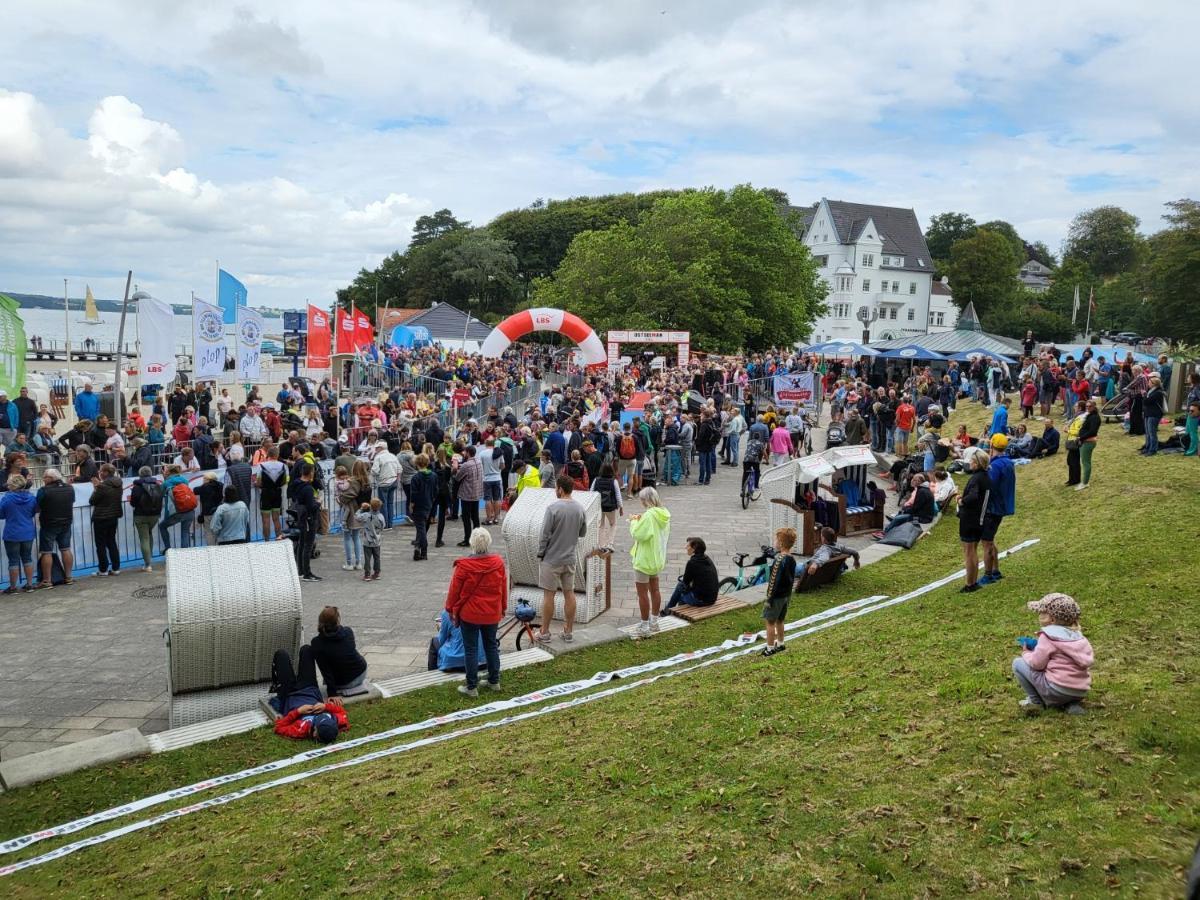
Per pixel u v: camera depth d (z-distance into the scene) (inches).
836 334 3833.7
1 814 269.9
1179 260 2170.3
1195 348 1911.9
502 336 1546.5
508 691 362.0
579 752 273.3
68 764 297.7
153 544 617.6
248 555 366.3
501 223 4530.0
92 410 859.4
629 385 1390.3
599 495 488.1
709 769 249.8
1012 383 1327.5
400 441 812.0
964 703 273.1
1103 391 1074.7
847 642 366.6
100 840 245.1
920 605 419.8
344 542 589.6
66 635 456.1
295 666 363.6
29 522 533.3
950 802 213.5
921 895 181.5
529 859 211.5
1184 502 541.6
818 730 269.0
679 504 832.3
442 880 206.4
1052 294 4018.2
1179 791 205.8
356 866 216.7
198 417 848.3
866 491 706.2
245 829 242.8
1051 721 248.2
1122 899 171.5
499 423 974.4
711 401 1037.2
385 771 276.1
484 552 356.8
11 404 753.0
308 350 1082.1
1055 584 406.6
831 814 215.3
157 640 449.7
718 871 197.6
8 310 729.6
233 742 319.6
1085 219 4872.0
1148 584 374.0
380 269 4630.9
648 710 307.7
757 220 2655.0
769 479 634.2
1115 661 289.3
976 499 422.0
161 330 817.5
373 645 438.3
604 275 2343.8
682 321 2295.8
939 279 4399.6
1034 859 187.6
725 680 332.8
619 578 571.2
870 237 3796.8
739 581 528.4
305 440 729.6
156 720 354.9
